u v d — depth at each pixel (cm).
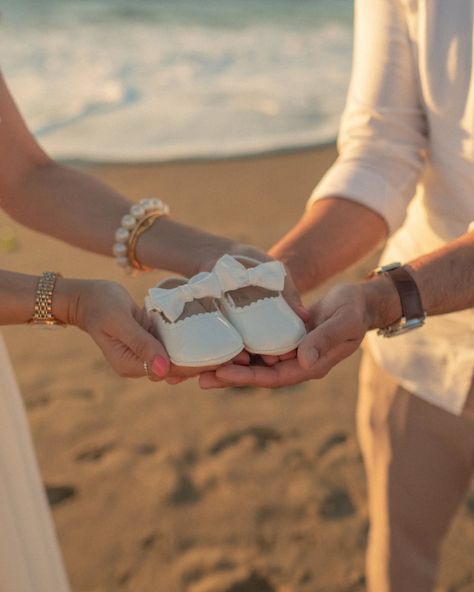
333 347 146
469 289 154
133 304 153
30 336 415
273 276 158
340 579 260
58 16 1512
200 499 295
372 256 499
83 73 1086
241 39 1365
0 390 144
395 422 191
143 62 1165
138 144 784
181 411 349
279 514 287
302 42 1342
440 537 199
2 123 181
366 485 302
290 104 944
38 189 186
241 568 263
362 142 185
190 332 148
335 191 183
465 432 183
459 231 175
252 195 643
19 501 150
